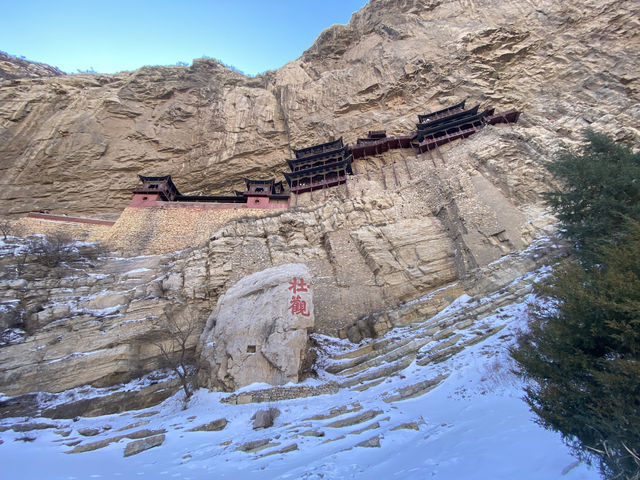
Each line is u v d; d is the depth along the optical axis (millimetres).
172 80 47969
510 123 31984
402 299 21109
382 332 19047
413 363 14727
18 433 13281
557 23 37312
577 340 5367
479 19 42375
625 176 13305
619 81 30953
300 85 46781
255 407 12797
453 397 10609
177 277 23672
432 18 45906
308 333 16578
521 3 40812
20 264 23031
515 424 6961
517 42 38375
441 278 21438
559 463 4914
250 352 15273
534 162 24234
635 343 4758
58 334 19266
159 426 12523
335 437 9000
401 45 43844
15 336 18859
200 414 13078
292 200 32969
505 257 19531
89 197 40188
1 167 39062
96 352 18516
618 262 5566
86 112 42719
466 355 13305
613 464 4363
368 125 40281
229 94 47594
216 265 24188
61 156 39812
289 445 8773
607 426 4402
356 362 16859
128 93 45406
